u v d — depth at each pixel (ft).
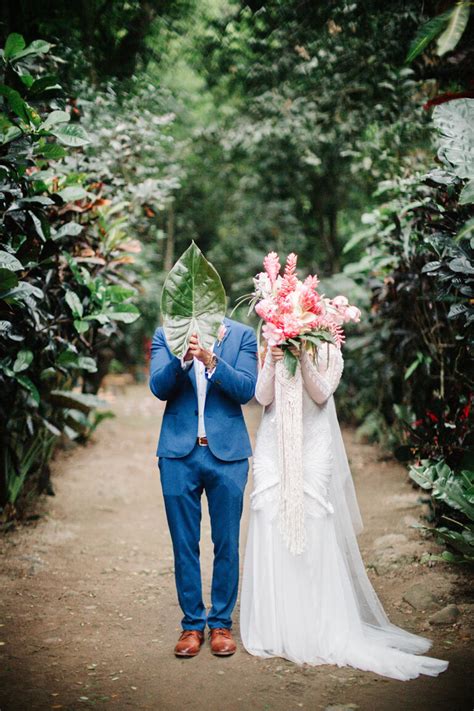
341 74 22.12
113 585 13.88
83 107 18.22
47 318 14.46
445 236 11.89
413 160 19.15
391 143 20.51
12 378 14.47
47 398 17.31
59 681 9.98
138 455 26.76
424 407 18.97
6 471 17.24
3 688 9.77
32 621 12.11
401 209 17.07
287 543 10.41
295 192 38.47
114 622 12.10
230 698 9.47
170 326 10.35
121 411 36.99
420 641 10.87
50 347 14.53
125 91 19.97
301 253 41.68
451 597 12.44
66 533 17.04
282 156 33.91
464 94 11.92
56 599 13.11
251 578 11.02
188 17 21.21
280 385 10.72
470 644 10.84
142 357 53.21
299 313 10.37
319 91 23.17
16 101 11.27
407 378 20.21
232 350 11.10
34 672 10.26
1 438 16.93
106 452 26.96
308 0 19.83
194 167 40.09
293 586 10.59
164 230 50.90
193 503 10.75
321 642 10.52
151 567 14.97
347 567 11.33
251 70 23.06
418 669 10.02
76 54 18.34
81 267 15.76
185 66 24.73
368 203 33.01
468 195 9.88
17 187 12.29
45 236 13.05
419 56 18.08
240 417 11.02
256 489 11.00
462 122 10.67
